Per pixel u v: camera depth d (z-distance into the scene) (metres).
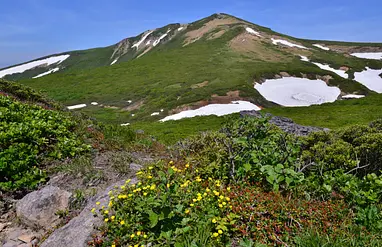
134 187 5.44
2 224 5.96
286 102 71.06
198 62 111.12
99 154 9.42
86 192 6.79
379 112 41.22
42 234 5.69
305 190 5.87
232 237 4.59
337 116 40.97
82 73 116.06
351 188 5.72
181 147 8.77
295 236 4.43
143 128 39.88
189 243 4.12
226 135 7.89
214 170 6.42
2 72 197.12
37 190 6.65
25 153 7.95
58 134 9.72
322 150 7.88
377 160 7.48
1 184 6.76
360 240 4.38
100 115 63.56
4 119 9.55
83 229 4.96
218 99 65.31
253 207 5.02
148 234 4.47
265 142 6.70
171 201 4.73
